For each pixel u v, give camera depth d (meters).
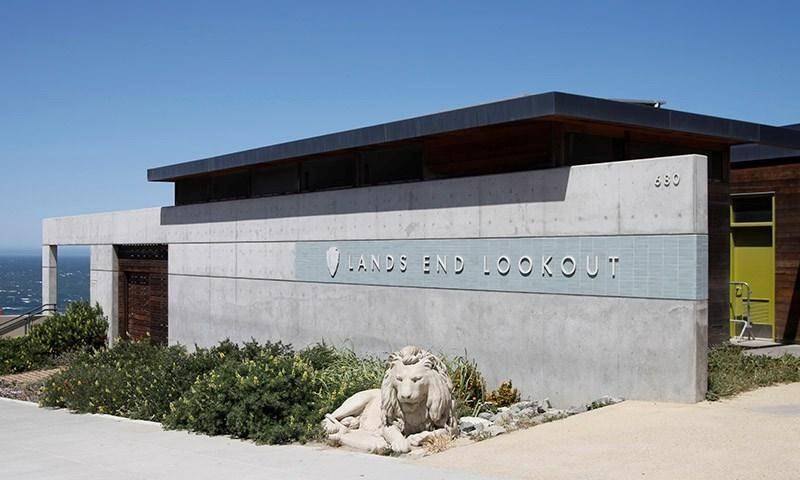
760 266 17.70
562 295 12.38
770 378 12.05
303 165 18.33
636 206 11.44
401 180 15.73
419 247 14.85
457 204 14.11
